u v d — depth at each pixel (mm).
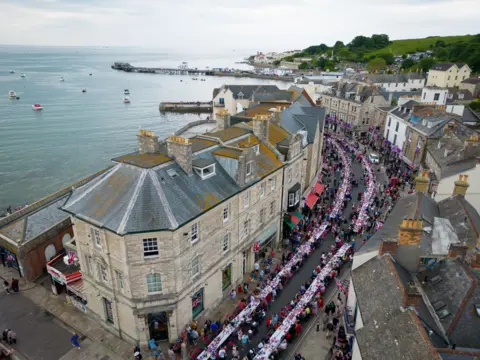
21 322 32250
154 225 25922
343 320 31734
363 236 45156
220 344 29453
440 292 23938
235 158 33312
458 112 82500
